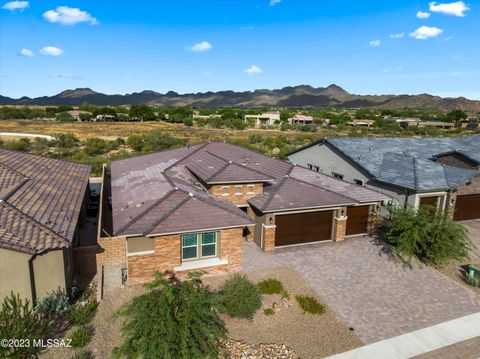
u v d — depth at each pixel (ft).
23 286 41.14
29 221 43.86
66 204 54.54
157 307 34.58
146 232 47.83
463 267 59.21
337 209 67.05
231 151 92.02
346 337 40.11
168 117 447.42
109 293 47.37
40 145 182.60
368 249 64.69
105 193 92.68
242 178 66.39
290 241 65.72
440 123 387.96
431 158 93.97
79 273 52.65
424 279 54.29
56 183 63.16
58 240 42.24
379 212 75.51
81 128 314.55
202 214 52.60
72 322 40.40
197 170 75.25
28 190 53.88
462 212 82.94
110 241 53.06
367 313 44.96
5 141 198.18
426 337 40.57
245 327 41.06
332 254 62.34
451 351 38.37
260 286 49.47
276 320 42.73
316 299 47.78
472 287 52.44
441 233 56.80
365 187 77.25
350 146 96.48
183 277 51.72
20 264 40.45
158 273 39.09
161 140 196.03
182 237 51.85
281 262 58.75
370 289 50.85
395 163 84.74
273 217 62.23
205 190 67.62
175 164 82.58
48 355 35.06
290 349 37.60
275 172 78.54
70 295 45.73
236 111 545.85
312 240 67.26
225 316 42.88
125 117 435.53
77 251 52.11
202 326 34.06
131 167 90.79
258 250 63.62
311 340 39.42
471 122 380.78
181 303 36.09
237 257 54.70
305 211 65.05
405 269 57.31
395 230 61.93
